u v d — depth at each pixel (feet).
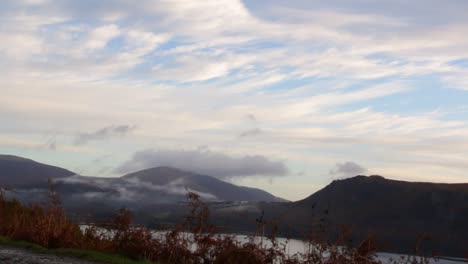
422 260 46.01
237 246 49.47
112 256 51.01
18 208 65.46
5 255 47.55
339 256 47.88
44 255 49.57
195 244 51.26
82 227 57.06
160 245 52.08
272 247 48.96
